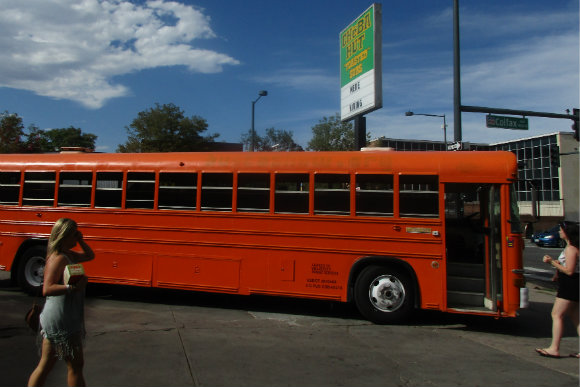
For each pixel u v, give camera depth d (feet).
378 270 23.18
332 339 20.10
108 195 27.17
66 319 11.57
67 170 27.91
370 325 22.89
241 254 24.85
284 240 24.35
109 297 28.35
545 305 30.55
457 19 45.85
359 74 52.19
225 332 20.58
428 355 18.26
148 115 103.96
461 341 20.63
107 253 26.78
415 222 22.89
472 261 24.31
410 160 23.49
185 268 25.59
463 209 25.48
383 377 15.56
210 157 25.96
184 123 103.65
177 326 21.36
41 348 12.19
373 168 23.72
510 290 21.71
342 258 23.59
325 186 24.20
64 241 12.07
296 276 24.06
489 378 15.78
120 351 17.37
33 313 11.97
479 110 49.67
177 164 26.27
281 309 26.09
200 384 14.30
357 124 53.62
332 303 26.25
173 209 26.03
